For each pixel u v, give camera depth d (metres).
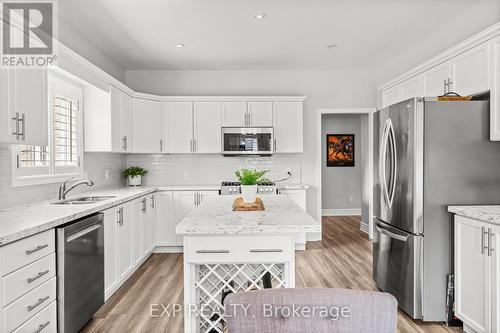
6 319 1.68
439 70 3.20
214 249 1.90
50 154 3.08
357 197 7.65
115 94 3.93
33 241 1.90
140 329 2.49
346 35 3.84
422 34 3.83
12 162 2.57
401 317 2.70
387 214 2.99
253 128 4.88
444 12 3.27
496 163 2.56
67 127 3.36
